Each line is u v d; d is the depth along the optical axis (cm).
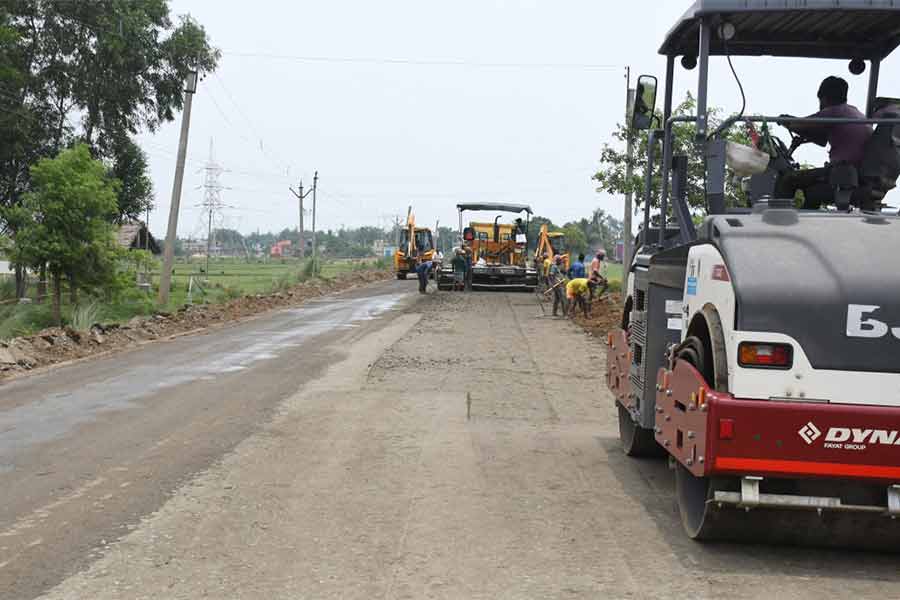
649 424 745
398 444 909
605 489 748
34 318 2533
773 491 540
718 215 586
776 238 548
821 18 683
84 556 564
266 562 554
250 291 4200
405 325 2298
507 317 2592
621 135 2377
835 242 542
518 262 4228
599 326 2250
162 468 797
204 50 4312
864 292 514
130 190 4241
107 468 796
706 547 591
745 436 511
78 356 1645
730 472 517
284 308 3033
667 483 772
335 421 1025
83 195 2456
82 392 1224
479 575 532
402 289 4419
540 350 1772
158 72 4288
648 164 860
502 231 4247
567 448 917
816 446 508
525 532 621
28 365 1490
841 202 666
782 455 511
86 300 2606
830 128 681
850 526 552
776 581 527
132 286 2728
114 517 649
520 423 1052
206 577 527
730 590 510
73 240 2480
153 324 2194
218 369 1464
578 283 2481
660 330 734
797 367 514
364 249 19688
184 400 1162
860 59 786
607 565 553
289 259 15462
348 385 1295
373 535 610
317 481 755
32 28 4012
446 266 4203
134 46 4109
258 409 1098
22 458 834
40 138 3900
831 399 513
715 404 514
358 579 525
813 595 504
